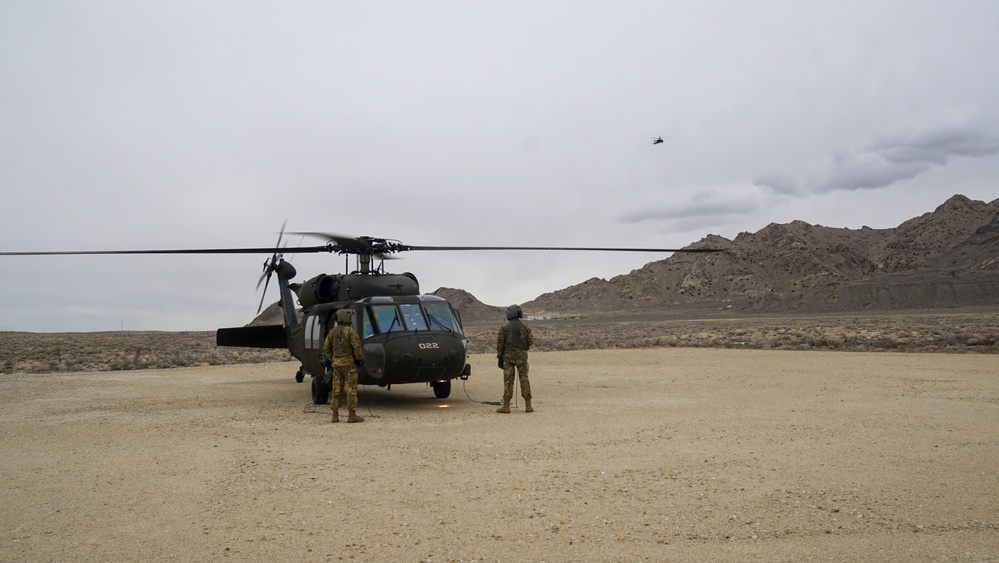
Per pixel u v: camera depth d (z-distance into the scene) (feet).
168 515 20.31
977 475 23.41
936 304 419.54
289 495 22.22
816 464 25.20
